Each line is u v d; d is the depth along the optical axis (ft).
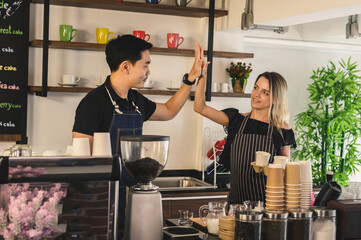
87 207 5.47
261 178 8.94
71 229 5.42
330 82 16.42
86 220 5.47
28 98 13.41
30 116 13.44
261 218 6.46
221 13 14.34
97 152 6.63
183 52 14.17
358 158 19.08
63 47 13.17
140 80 8.39
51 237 5.37
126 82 8.36
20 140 13.08
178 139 15.16
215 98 15.16
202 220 7.80
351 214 6.99
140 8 13.67
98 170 5.48
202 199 13.26
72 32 13.62
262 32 15.88
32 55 13.38
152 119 9.38
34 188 5.30
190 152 15.30
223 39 15.23
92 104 8.05
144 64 8.35
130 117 8.42
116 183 5.58
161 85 14.79
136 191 6.65
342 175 16.55
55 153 9.86
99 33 13.30
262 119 9.36
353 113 16.85
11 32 12.91
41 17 13.38
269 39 16.37
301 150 17.16
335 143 17.01
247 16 12.72
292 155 17.37
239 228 6.45
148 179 6.70
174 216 12.98
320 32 16.29
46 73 12.74
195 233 7.08
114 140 8.27
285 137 9.15
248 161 9.06
